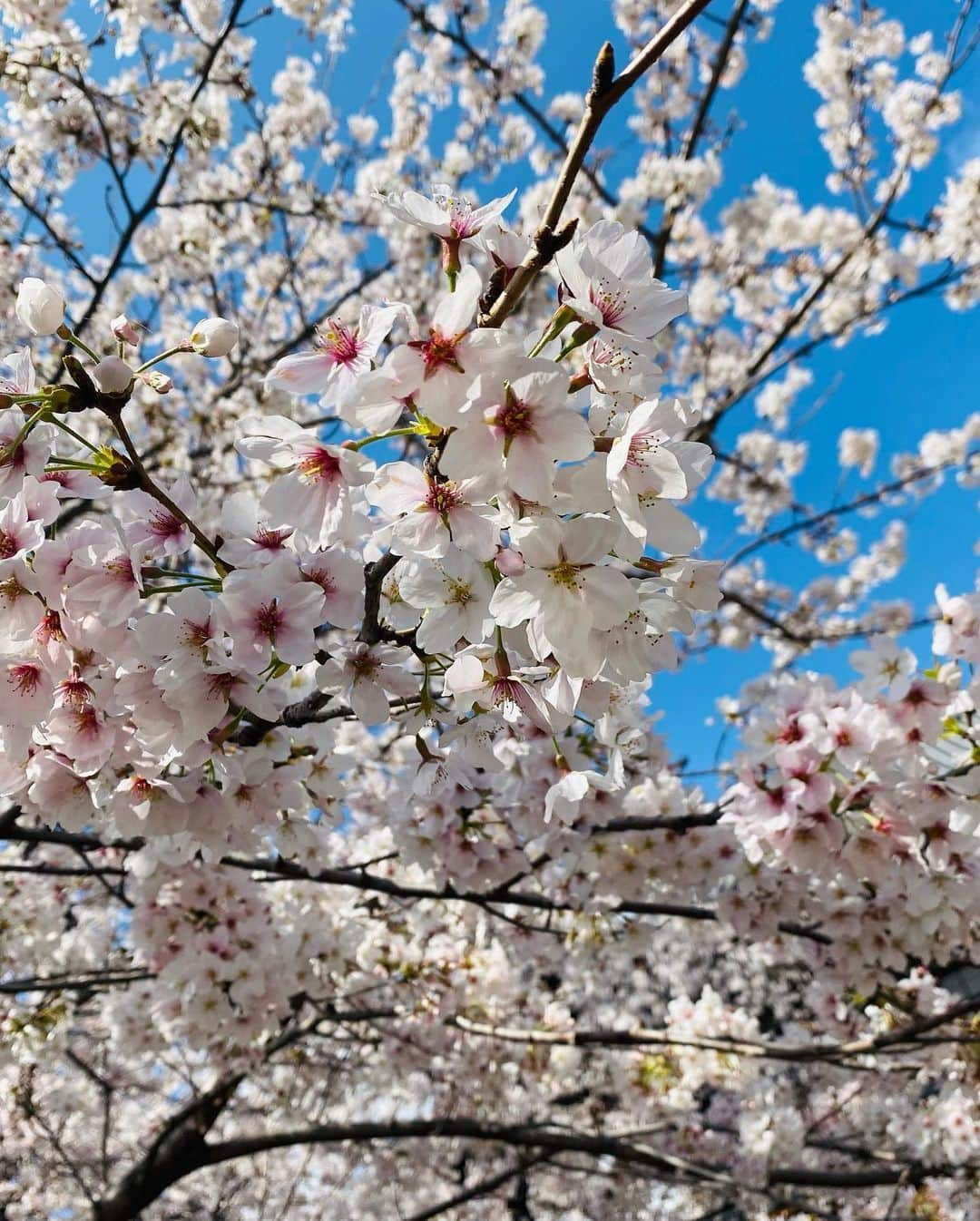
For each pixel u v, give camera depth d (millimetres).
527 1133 5887
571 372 1645
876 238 8891
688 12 1349
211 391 9188
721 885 4590
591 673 1517
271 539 1877
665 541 1580
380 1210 9641
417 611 1954
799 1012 9734
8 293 7145
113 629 1721
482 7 8977
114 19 5980
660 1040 4453
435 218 1571
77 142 6711
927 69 8430
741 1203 6062
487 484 1448
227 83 7203
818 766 3406
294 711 2088
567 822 2258
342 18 7844
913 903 3648
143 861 3246
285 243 9062
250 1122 8492
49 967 5324
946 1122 5848
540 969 6527
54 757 2006
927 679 3270
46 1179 8297
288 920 4719
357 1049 6562
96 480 1814
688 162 7895
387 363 1357
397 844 3748
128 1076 8273
